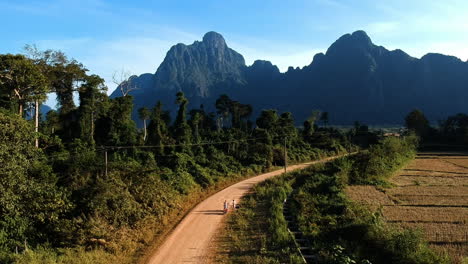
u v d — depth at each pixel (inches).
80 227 885.8
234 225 1123.9
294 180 1862.7
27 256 719.7
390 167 2004.2
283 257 821.2
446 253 772.0
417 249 759.7
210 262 827.4
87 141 1915.6
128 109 2276.1
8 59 1577.3
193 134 2642.7
